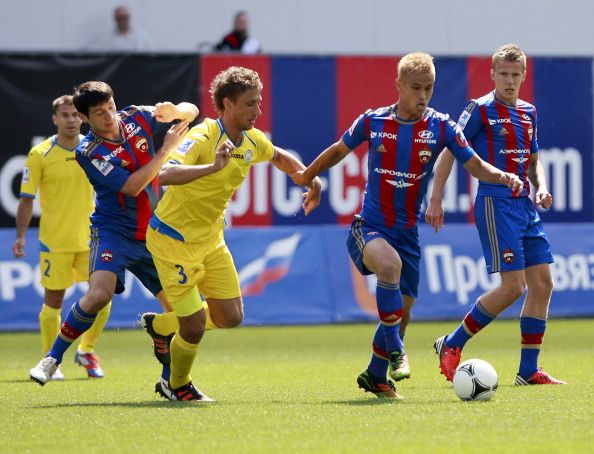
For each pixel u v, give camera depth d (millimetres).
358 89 57531
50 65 54438
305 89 56969
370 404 24969
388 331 25672
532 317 29562
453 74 57656
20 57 54188
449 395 27125
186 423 22250
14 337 50188
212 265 25844
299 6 66375
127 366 38156
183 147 24484
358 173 57406
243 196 56469
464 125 29594
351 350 43531
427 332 50719
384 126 26234
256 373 34844
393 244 26734
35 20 63844
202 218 25312
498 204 29094
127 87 54969
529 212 29641
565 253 57156
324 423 21938
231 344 46531
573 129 59250
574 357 38750
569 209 59250
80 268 35688
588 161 59438
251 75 24766
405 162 26125
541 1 68750
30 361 40281
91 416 23562
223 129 25031
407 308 27688
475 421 21906
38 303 52469
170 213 25234
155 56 55156
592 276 57438
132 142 26750
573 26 69125
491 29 68312
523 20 68688
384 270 25453
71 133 35156
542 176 30312
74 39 64250
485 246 29312
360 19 66875
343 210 57375
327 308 55062
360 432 20797
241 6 65938
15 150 54375
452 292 56188
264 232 54688
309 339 48469
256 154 26078
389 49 67188
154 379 33469
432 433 20562
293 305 54594
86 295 27406
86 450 19516
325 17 66625
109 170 26172
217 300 26094
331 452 18859
